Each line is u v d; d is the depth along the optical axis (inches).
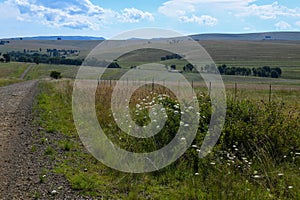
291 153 263.1
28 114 489.7
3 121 435.8
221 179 221.9
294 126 290.7
